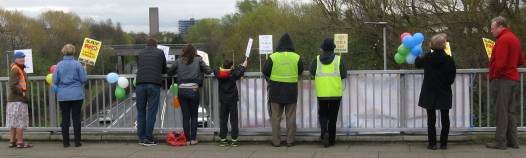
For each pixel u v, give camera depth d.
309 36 33.59
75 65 8.74
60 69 8.70
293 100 8.51
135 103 9.27
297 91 8.59
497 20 7.79
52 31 72.06
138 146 8.90
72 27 75.81
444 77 7.81
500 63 7.71
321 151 8.26
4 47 49.81
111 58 46.66
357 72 8.71
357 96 8.77
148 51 8.86
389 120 8.72
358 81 8.76
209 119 9.14
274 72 8.48
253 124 8.98
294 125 8.64
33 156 8.24
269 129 8.95
